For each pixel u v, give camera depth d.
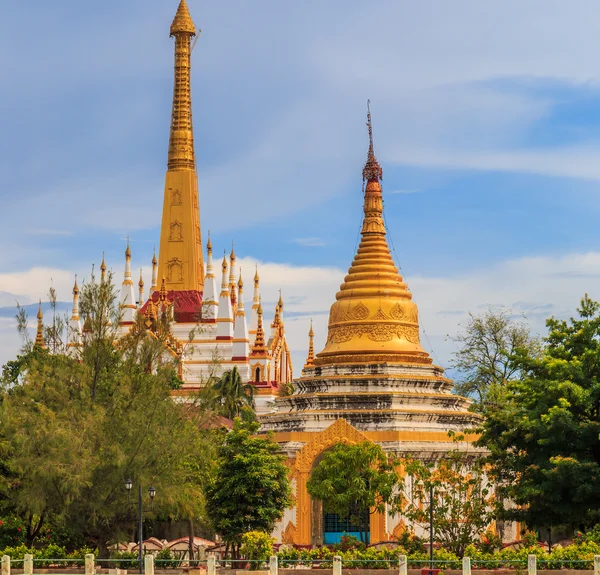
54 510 86.06
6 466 90.00
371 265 114.75
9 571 72.69
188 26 189.62
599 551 74.94
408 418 104.19
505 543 99.12
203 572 75.69
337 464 91.44
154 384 89.75
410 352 111.19
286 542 99.69
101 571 76.62
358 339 111.62
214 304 168.62
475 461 95.38
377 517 98.00
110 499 84.50
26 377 91.50
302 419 105.44
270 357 181.12
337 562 71.62
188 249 183.62
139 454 85.06
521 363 90.69
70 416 87.56
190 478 92.31
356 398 105.81
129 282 172.25
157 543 94.25
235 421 96.00
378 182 118.31
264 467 90.31
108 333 94.00
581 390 84.62
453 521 85.88
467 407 112.44
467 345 141.88
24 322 96.62
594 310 90.06
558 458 81.75
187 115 188.75
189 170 186.62
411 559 75.62
